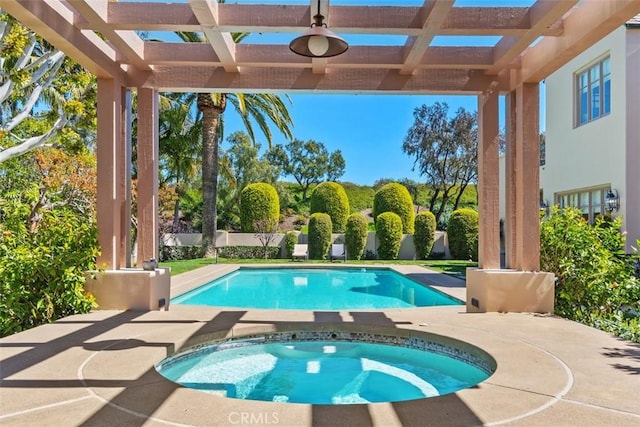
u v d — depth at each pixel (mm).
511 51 5520
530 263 6129
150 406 2854
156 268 6410
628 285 5941
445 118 23672
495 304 5957
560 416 2713
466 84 6523
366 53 6078
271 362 4746
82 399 2965
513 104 6613
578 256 6230
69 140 10133
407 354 5012
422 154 24125
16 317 5434
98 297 5953
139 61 6039
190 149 19188
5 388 3156
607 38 9523
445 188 23984
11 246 5762
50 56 9570
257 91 6617
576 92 10961
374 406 2863
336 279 12453
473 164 23000
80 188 12180
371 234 18328
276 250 18562
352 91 6562
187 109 17594
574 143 10930
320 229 17547
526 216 6168
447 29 4883
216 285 11078
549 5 4410
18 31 7723
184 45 6035
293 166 33250
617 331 5273
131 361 3773
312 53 4250
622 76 9055
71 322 5215
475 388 3178
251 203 19328
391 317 5664
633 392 3098
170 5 4852
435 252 17922
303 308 8133
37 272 5660
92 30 5164
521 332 4820
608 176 9555
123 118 6590
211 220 16531
